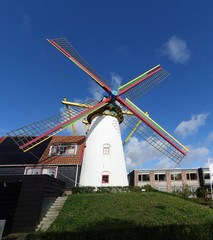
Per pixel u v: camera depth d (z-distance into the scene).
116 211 10.34
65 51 21.02
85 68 21.53
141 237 6.18
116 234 6.02
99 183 17.44
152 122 22.08
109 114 21.45
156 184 35.88
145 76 25.38
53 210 11.80
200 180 34.84
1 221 6.95
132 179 39.28
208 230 7.02
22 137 22.59
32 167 18.36
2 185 10.41
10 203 10.66
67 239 5.62
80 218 9.64
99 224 8.66
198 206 12.61
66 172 18.31
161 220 9.23
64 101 22.16
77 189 15.89
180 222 9.05
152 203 11.95
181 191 32.06
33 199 10.77
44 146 21.44
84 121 25.23
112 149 19.44
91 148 19.83
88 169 18.48
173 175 36.34
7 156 19.36
